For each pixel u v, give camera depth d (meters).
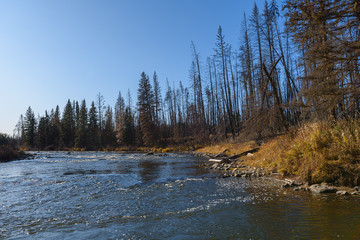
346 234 4.06
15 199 7.45
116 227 4.89
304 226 4.54
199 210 5.91
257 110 18.62
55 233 4.65
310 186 8.02
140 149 51.91
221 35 38.22
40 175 12.88
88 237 4.40
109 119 72.62
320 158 8.62
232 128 32.91
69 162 22.00
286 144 12.24
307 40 10.40
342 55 9.08
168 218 5.38
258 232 4.37
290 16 10.43
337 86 9.25
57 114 82.62
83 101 65.75
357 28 9.62
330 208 5.59
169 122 73.81
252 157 15.52
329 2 9.35
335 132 9.41
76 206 6.57
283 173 10.33
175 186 9.23
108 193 8.14
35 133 75.75
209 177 11.38
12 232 4.75
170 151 42.47
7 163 21.48
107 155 35.03
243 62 31.00
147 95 57.28
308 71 10.52
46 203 6.93
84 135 62.84
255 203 6.36
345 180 7.73
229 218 5.23
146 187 9.14
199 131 45.59
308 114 11.66
